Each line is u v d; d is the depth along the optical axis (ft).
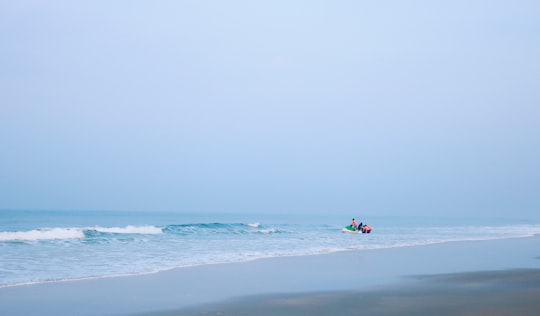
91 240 98.89
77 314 35.04
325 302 39.37
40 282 47.60
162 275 53.78
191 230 144.77
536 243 115.34
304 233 152.35
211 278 52.39
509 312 35.40
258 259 71.77
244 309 36.60
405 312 35.47
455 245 106.73
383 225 269.03
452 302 39.34
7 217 309.22
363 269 62.08
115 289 44.62
